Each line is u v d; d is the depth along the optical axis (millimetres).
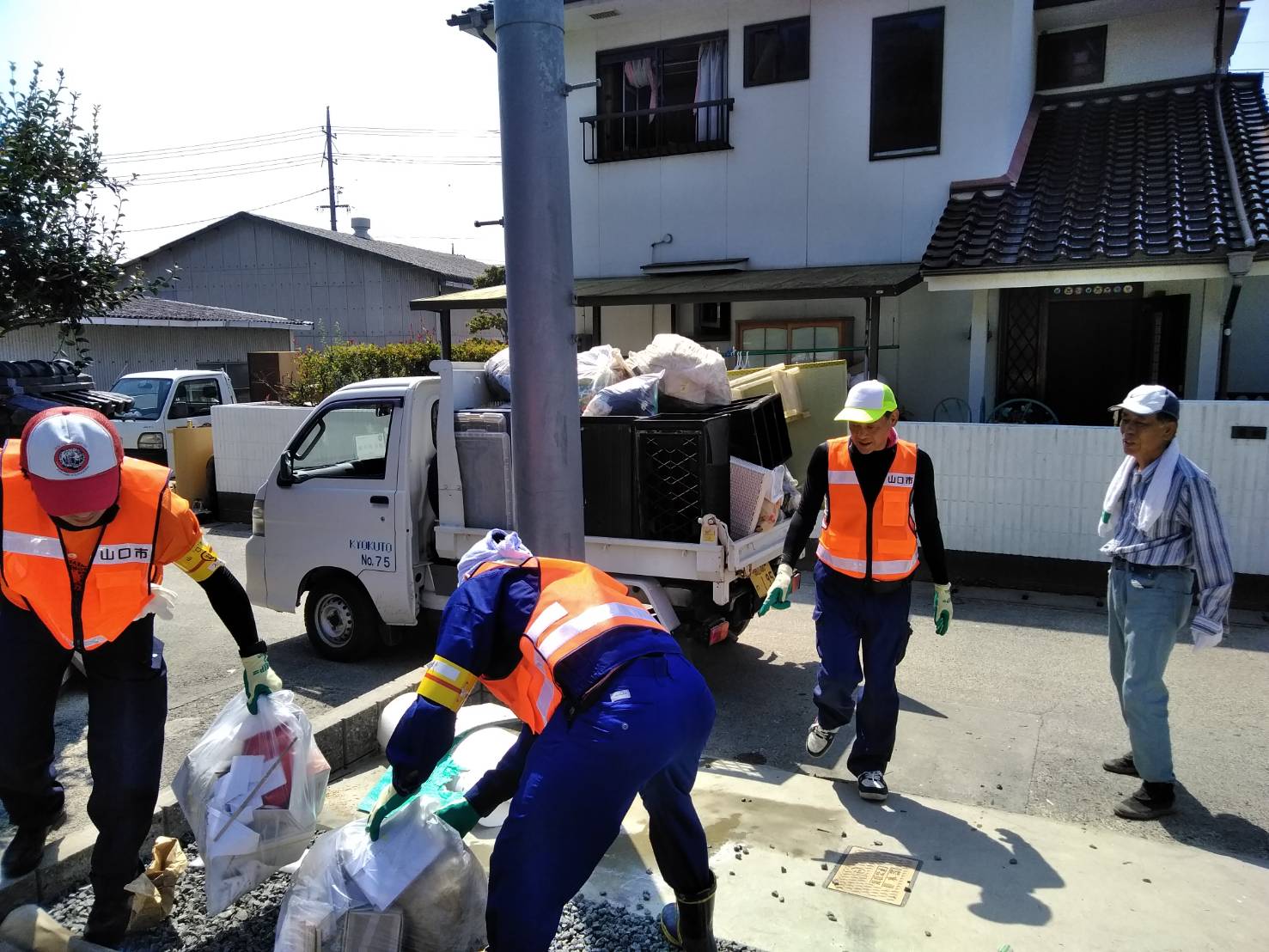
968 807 4012
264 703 3188
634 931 3092
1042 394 10758
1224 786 4211
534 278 4430
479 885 2760
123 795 2938
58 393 5383
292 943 2574
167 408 12844
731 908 3191
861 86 11383
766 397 5918
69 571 2789
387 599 5953
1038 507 7645
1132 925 3062
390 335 27000
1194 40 11492
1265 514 6910
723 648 6449
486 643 2568
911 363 11391
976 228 10102
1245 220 8680
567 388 4535
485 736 3643
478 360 15867
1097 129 11383
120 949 3010
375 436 6266
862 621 4055
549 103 4367
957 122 10984
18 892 3152
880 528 3932
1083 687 5539
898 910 3166
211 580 3104
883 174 11398
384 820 2695
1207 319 9586
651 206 12727
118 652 2969
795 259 11977
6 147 5039
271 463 11445
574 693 2461
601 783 2381
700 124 12438
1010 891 3281
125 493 2859
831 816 3918
